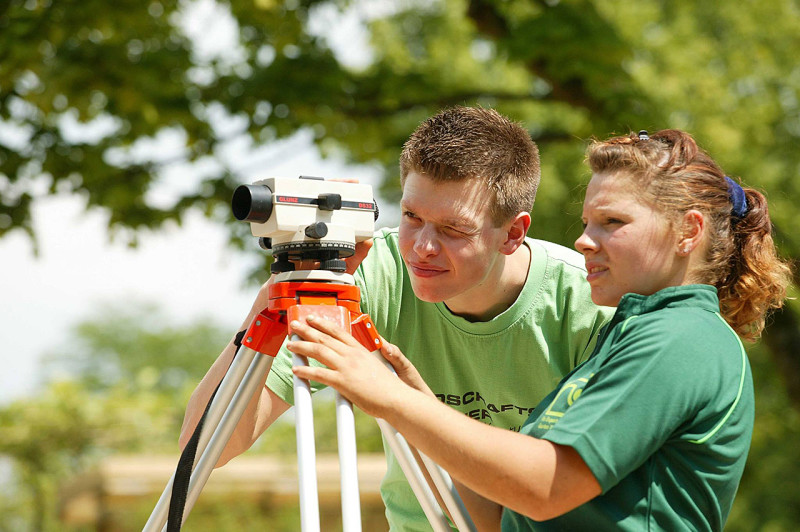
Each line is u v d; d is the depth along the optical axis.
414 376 5.42
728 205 5.07
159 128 20.05
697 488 4.57
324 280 5.25
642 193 4.86
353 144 21.39
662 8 31.53
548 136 22.86
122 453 36.22
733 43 32.12
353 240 5.39
